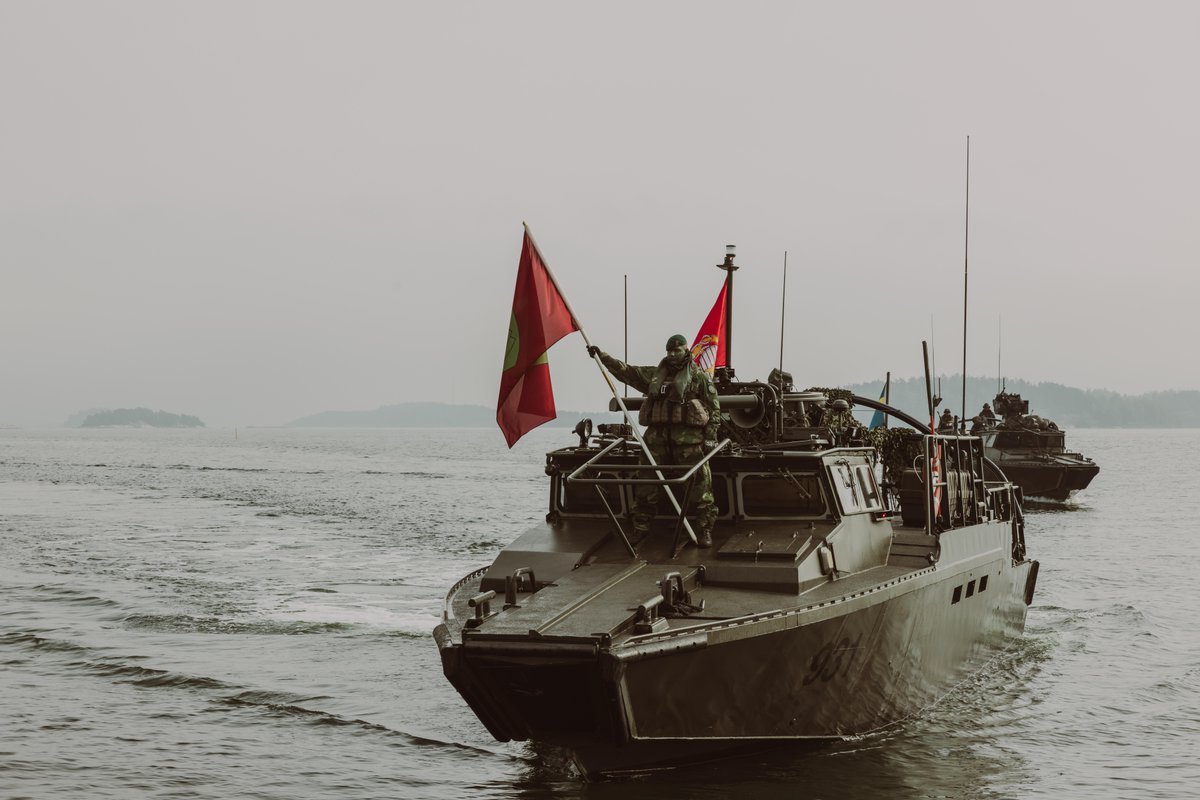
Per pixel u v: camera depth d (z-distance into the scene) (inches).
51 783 487.2
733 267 683.4
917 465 669.3
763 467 523.2
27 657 713.6
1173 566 1198.3
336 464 3944.4
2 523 1563.7
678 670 427.2
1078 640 786.8
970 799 470.3
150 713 594.9
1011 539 732.7
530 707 438.0
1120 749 542.3
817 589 489.1
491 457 4938.5
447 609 507.2
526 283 534.6
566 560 507.2
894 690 551.5
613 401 552.4
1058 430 2233.0
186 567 1097.4
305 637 767.7
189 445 7450.8
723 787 477.1
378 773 505.4
